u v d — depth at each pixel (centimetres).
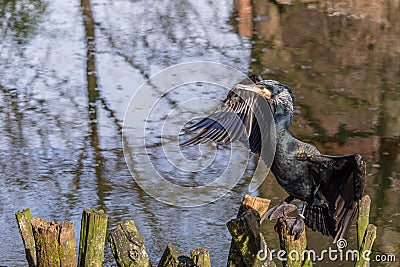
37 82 1587
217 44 1830
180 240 1004
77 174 1202
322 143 1331
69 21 1988
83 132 1356
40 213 1075
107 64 1683
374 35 1905
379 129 1380
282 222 677
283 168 668
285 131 666
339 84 1603
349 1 2064
